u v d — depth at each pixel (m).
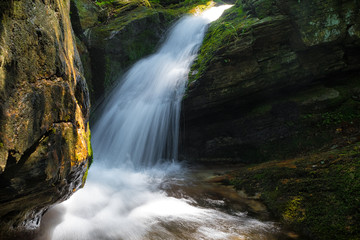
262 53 6.09
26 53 1.55
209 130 7.12
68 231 3.01
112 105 7.33
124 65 7.74
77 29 6.57
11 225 1.85
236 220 3.42
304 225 3.00
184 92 6.61
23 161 1.48
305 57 5.95
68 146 2.01
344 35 5.39
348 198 3.00
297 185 3.73
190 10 10.80
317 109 6.00
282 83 6.19
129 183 5.46
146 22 8.38
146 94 7.45
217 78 6.27
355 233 2.59
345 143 5.04
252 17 6.58
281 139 6.16
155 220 3.49
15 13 1.47
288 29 5.87
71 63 2.46
